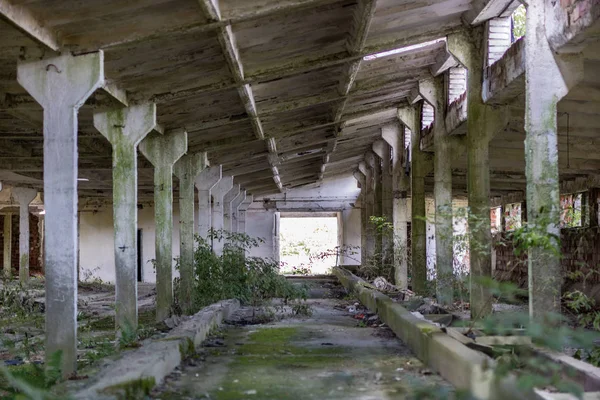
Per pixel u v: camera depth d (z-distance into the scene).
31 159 15.15
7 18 5.77
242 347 9.03
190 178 14.10
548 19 7.39
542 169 7.32
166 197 11.61
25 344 8.76
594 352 6.38
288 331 10.86
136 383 5.59
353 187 29.12
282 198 29.17
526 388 3.91
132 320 9.12
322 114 14.27
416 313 10.27
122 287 9.17
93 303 16.97
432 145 14.79
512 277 19.30
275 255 29.02
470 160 10.54
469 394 4.08
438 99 13.43
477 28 10.47
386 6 8.77
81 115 10.32
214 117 11.70
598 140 13.07
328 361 7.84
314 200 29.11
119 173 9.20
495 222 24.84
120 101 8.97
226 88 9.49
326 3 7.35
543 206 6.64
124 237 9.18
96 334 10.52
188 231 13.88
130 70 8.26
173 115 11.02
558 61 7.42
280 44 8.80
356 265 27.16
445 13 9.91
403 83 13.72
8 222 26.84
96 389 5.09
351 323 12.17
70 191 6.67
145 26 6.88
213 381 6.61
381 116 17.23
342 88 11.70
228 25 7.28
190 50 8.07
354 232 28.98
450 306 12.46
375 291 14.44
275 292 14.25
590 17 6.46
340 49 9.68
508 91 9.62
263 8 7.14
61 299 6.60
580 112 11.10
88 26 6.67
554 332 4.09
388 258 18.70
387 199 20.33
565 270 15.38
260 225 29.17
